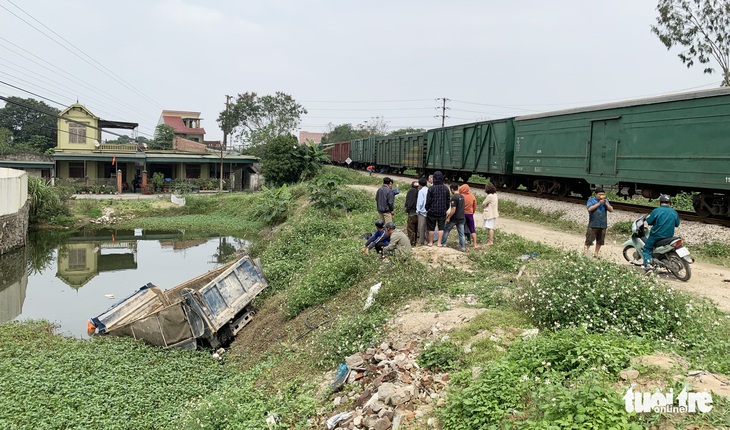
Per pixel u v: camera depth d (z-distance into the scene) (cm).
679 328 650
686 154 1314
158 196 4006
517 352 592
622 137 1535
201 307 1111
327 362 804
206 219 3341
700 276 965
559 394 449
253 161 4709
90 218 3319
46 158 4250
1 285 1825
